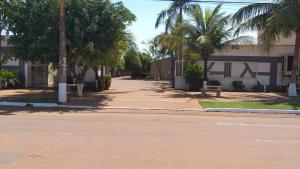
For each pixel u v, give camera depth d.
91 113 16.95
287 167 7.87
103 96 24.50
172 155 8.65
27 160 7.91
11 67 31.19
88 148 9.13
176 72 32.78
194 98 24.08
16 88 30.23
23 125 12.59
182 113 17.80
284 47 32.53
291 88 26.59
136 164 7.78
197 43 26.61
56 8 20.72
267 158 8.62
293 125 14.42
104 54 21.44
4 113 16.19
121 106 19.62
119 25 21.14
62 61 20.23
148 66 69.75
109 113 17.11
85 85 30.62
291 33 26.02
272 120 15.98
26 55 21.14
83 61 21.30
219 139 10.88
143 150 9.08
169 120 14.98
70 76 29.52
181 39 27.55
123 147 9.36
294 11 23.05
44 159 8.01
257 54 32.66
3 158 8.05
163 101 22.02
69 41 20.67
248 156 8.77
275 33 24.52
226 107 19.55
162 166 7.68
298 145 10.24
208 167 7.72
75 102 20.73
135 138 10.60
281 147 9.93
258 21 26.50
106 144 9.66
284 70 32.12
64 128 12.10
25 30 21.11
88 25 20.34
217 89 25.62
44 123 13.17
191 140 10.57
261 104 20.84
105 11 20.73
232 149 9.51
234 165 7.93
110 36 20.89
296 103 21.67
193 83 30.64
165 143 10.02
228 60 32.53
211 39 26.72
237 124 14.31
